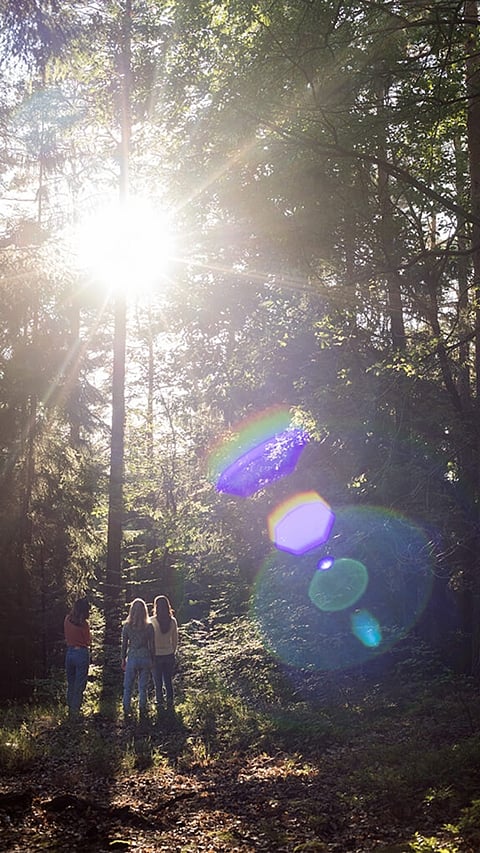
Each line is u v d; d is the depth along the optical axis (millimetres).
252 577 21688
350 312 14023
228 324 17922
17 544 19516
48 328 19922
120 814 7676
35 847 6738
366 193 14305
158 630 13367
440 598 16047
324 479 16203
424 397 13375
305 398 14633
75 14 10484
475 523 12977
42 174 23938
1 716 13945
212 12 11797
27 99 16859
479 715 10930
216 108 12039
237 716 12758
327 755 10094
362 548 15398
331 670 15445
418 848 6113
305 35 10406
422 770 8141
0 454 19281
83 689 13297
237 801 8250
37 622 19672
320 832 7102
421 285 15016
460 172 15383
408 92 11469
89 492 22156
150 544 29750
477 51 11625
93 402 22609
